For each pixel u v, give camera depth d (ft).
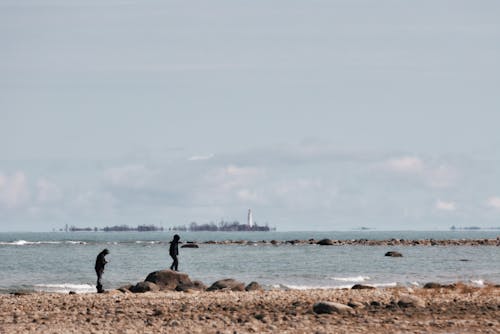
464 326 249.96
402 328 245.65
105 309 319.47
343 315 283.79
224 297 374.63
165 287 481.46
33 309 322.96
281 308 314.14
